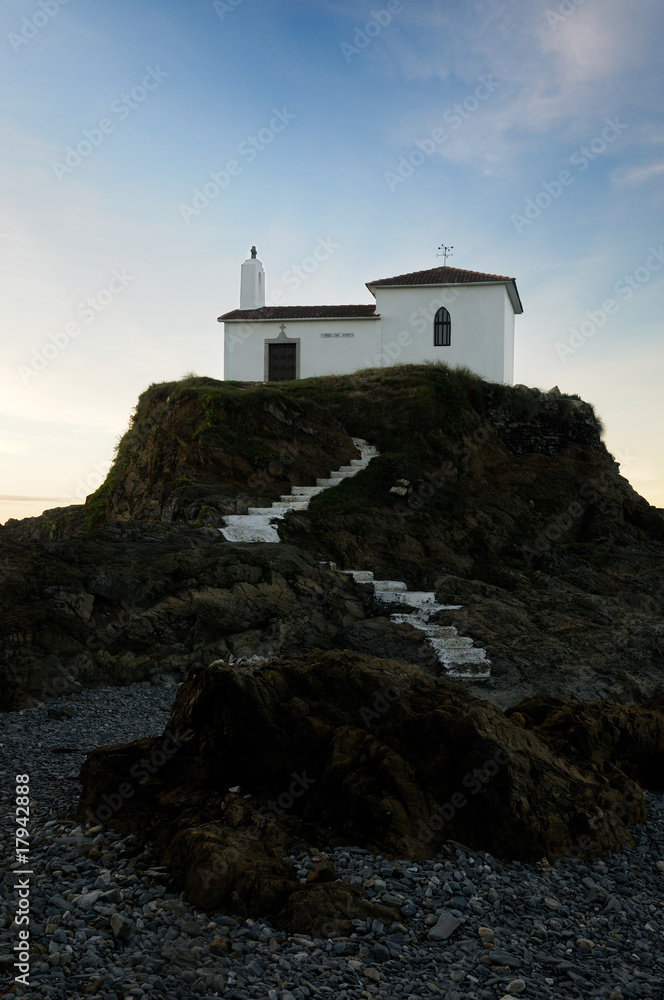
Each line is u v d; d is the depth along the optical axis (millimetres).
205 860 5781
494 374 34125
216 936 5195
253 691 7516
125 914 5379
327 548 18812
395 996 4629
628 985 4953
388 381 28000
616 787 8047
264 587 15562
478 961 5117
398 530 20359
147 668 13531
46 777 8438
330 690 7965
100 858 6293
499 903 5938
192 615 14219
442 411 26656
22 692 12031
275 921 5406
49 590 13336
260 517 19016
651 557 22828
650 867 6957
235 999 4480
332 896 5574
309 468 23078
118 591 13914
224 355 35750
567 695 14156
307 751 7445
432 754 7199
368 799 6809
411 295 34719
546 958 5242
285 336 35281
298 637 14852
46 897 5574
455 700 7734
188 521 19203
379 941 5258
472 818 6934
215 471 22031
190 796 7125
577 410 29422
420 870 6250
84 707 11711
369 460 23859
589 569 21578
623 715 9578
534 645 15570
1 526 32969
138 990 4438
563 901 6145
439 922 5500
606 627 16984
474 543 21812
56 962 4707
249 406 23656
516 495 25172
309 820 6941
